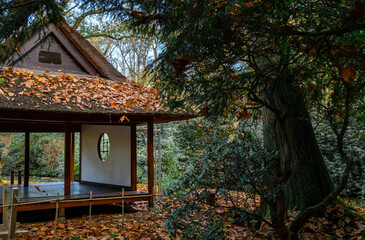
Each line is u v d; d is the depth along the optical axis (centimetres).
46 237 549
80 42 864
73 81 771
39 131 1027
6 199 485
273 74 305
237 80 305
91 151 1033
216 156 368
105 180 958
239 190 373
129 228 605
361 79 337
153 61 289
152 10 270
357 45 270
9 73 681
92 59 880
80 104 677
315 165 517
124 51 1884
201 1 246
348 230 462
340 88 371
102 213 788
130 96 755
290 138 516
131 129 867
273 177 409
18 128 984
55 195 747
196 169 371
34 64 810
